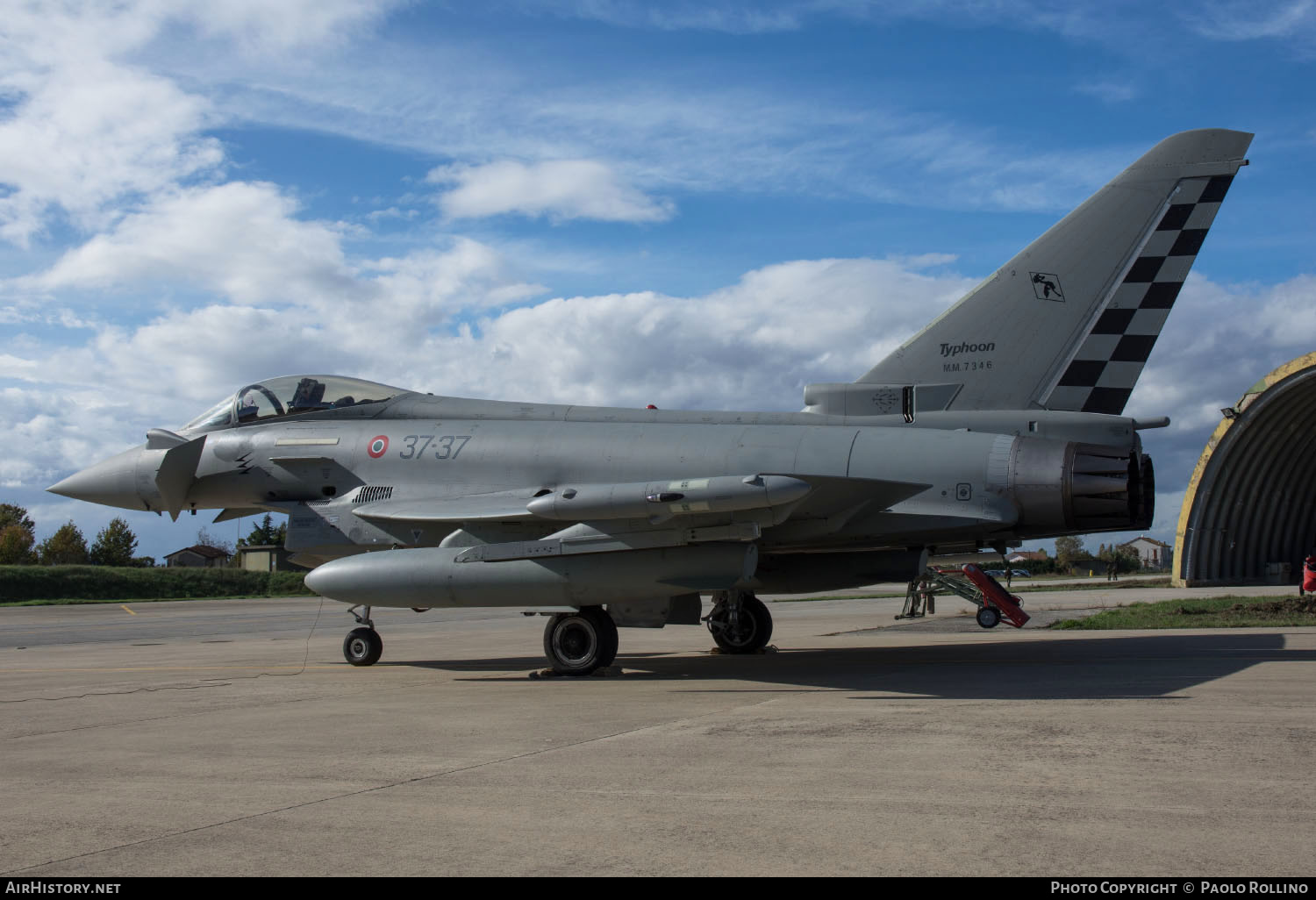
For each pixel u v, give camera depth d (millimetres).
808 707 6645
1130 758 4641
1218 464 30562
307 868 3283
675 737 5570
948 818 3693
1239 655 9359
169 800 4324
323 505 11172
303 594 43938
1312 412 30438
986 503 8828
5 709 7684
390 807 4086
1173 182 9359
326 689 8633
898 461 9117
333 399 12062
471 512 9734
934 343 9844
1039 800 3906
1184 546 31469
